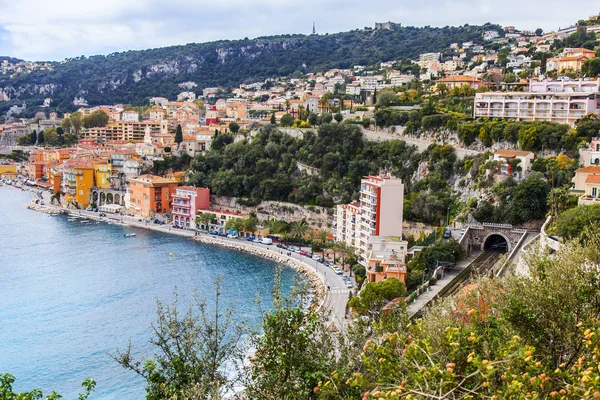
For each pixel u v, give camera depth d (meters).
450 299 58.53
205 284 166.38
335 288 159.50
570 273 46.16
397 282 127.88
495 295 53.44
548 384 33.00
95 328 132.12
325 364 43.66
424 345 37.81
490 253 167.62
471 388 34.72
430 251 154.62
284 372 43.69
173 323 51.47
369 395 33.53
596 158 167.50
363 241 182.88
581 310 44.62
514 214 169.88
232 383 49.91
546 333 43.72
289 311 47.34
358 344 47.44
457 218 182.62
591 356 37.81
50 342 124.62
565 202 146.00
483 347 38.97
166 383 46.88
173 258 199.00
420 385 32.72
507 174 180.38
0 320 136.88
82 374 110.44
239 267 187.75
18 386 105.81
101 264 189.38
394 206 176.00
